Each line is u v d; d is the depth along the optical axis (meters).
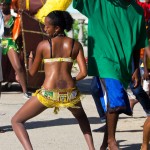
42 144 9.98
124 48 8.87
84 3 8.87
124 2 8.98
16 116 8.18
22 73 14.78
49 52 8.12
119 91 8.66
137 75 9.91
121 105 8.59
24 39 14.42
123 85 8.77
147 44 9.24
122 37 8.89
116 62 8.76
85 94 16.06
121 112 8.72
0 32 12.02
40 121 11.96
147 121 8.73
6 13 14.34
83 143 10.11
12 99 15.01
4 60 15.66
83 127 8.52
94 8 8.91
